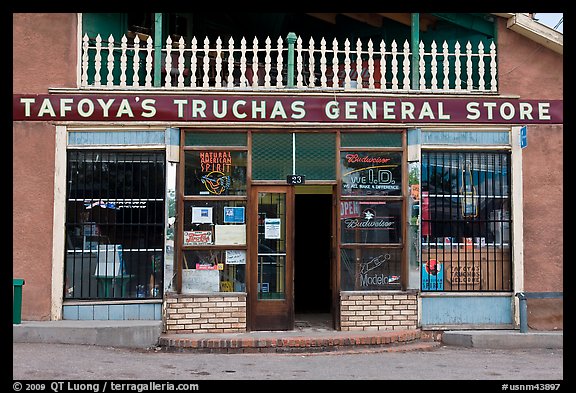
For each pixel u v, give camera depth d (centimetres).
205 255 997
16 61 995
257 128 1006
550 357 898
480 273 1021
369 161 1019
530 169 1030
